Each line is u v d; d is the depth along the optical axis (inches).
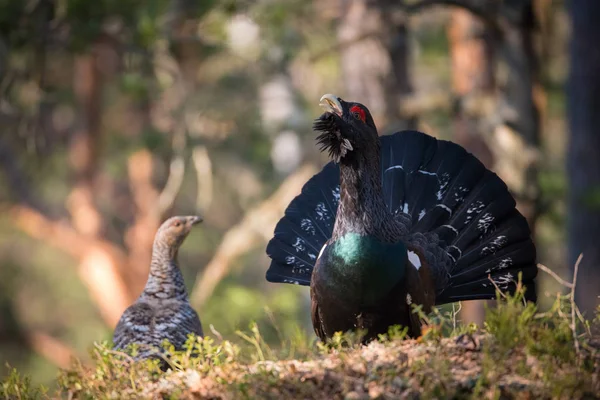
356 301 330.3
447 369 278.8
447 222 377.7
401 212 380.5
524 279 372.5
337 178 392.8
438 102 780.6
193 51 919.7
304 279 379.9
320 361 302.4
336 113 336.2
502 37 818.8
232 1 743.7
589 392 269.3
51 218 1125.7
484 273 373.1
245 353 341.1
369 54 798.5
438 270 359.9
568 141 765.9
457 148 388.2
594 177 748.0
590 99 749.9
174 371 333.1
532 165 761.0
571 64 758.5
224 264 963.3
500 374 277.0
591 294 737.0
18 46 733.3
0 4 724.0
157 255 392.8
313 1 908.0
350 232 332.5
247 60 961.5
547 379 272.1
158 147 984.3
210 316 903.7
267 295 976.9
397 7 750.5
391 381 277.0
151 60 763.4
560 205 928.9
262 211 979.9
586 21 747.4
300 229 386.9
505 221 376.5
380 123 791.1
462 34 853.8
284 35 890.1
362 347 314.0
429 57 1321.4
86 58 979.9
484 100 775.7
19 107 845.8
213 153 1117.7
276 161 1149.7
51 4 733.9
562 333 290.4
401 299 331.3
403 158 390.3
